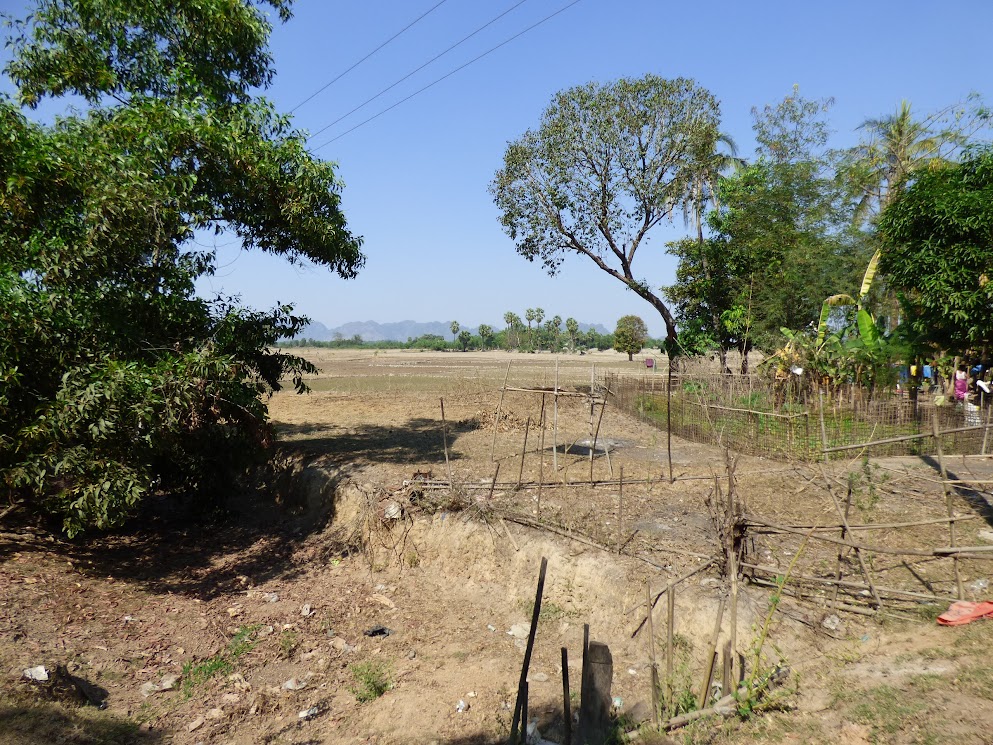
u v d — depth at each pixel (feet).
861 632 21.72
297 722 22.77
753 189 89.20
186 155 37.99
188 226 38.19
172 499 48.49
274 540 40.70
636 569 27.50
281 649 27.55
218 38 44.09
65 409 30.25
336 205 45.29
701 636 23.66
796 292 81.97
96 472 30.94
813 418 49.24
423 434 59.93
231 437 42.14
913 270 52.54
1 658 22.30
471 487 38.52
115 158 33.63
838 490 36.01
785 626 22.58
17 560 31.76
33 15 41.09
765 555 27.96
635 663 24.22
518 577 30.86
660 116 76.84
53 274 32.09
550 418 70.33
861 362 57.21
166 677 24.82
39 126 34.71
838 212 85.56
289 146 42.32
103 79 41.37
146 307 36.40
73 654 24.58
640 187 78.74
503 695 23.77
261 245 46.37
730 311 86.99
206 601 32.07
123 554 37.29
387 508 37.60
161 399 31.78
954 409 48.39
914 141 86.84
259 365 45.44
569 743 18.28
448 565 33.83
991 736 14.69
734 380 59.62
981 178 52.06
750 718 18.02
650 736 18.06
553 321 391.86
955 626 20.63
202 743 21.25
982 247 49.85
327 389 100.37
